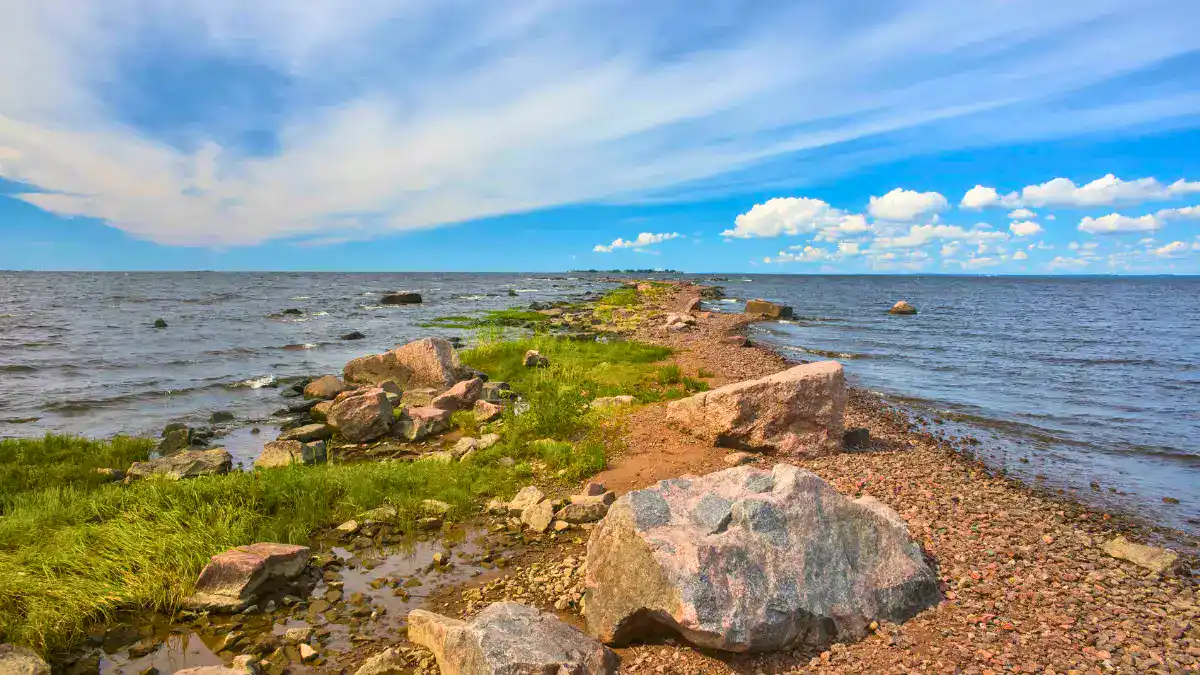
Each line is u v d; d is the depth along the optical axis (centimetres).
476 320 4769
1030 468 1466
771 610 633
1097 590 791
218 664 677
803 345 3834
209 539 916
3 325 4138
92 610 745
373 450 1558
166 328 4166
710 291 9969
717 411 1391
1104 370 2959
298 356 3138
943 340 4159
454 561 918
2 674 593
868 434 1490
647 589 652
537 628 626
